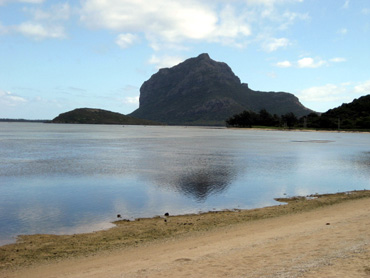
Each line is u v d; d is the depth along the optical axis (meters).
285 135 164.00
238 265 9.98
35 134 148.75
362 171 39.34
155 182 30.84
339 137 143.50
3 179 32.25
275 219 17.84
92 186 28.81
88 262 12.04
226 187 28.67
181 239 14.67
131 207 21.59
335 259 9.74
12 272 11.35
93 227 17.17
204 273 9.49
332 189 28.06
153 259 11.71
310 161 50.00
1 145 80.44
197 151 66.56
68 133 164.38
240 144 90.44
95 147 75.94
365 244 11.04
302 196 25.19
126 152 63.34
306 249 11.11
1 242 14.73
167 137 130.38
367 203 21.19
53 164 44.19
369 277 8.16
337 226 14.43
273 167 42.50
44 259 12.59
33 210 20.69
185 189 27.66
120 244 14.25
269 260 10.23
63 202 22.89
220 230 15.99
